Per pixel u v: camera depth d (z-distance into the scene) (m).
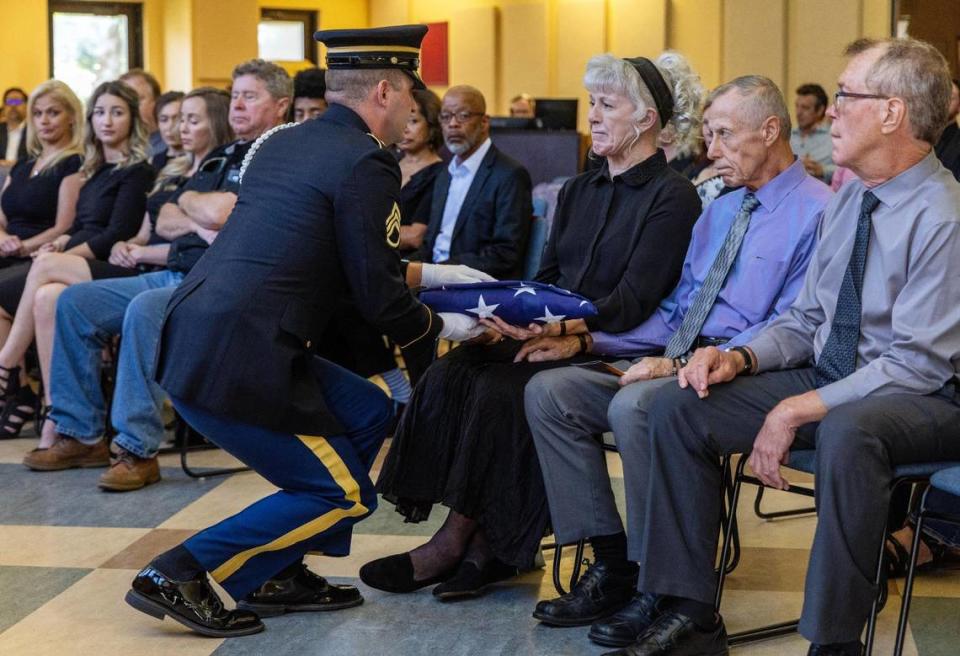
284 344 2.74
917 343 2.49
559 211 3.36
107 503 4.07
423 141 5.55
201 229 4.43
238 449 2.79
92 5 14.08
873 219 2.63
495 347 3.22
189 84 13.84
